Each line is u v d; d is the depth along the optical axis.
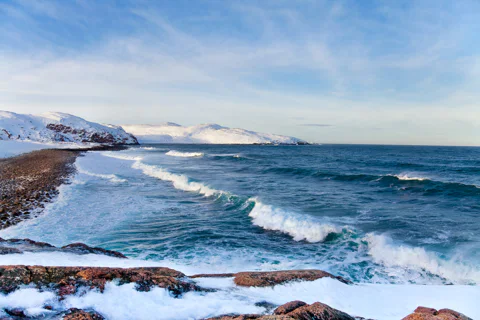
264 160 44.00
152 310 3.20
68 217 10.86
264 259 7.48
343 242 8.59
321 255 7.78
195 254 7.73
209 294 3.94
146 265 5.47
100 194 15.32
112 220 10.74
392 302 4.57
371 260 7.45
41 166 26.86
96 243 8.45
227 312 3.32
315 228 9.25
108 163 33.47
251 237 9.20
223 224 10.52
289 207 12.34
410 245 8.00
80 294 3.29
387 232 9.15
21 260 4.68
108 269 3.87
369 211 11.81
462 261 6.84
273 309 3.51
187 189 17.31
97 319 2.84
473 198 14.23
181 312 3.21
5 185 15.88
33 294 3.11
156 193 15.99
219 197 14.74
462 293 5.07
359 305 4.31
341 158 50.09
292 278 4.98
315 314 3.07
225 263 7.15
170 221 10.80
